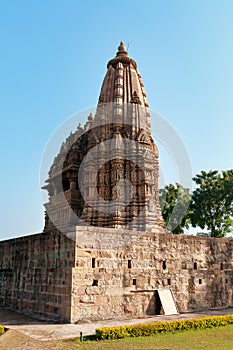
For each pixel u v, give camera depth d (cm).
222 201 4153
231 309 2641
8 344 1520
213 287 2683
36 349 1426
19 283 2728
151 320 2103
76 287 2078
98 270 2180
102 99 3228
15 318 2267
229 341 1530
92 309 2106
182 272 2547
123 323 2005
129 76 3325
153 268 2412
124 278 2272
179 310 2459
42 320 2175
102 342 1536
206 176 4372
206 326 1866
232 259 2861
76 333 1738
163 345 1459
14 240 2936
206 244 2731
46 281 2356
